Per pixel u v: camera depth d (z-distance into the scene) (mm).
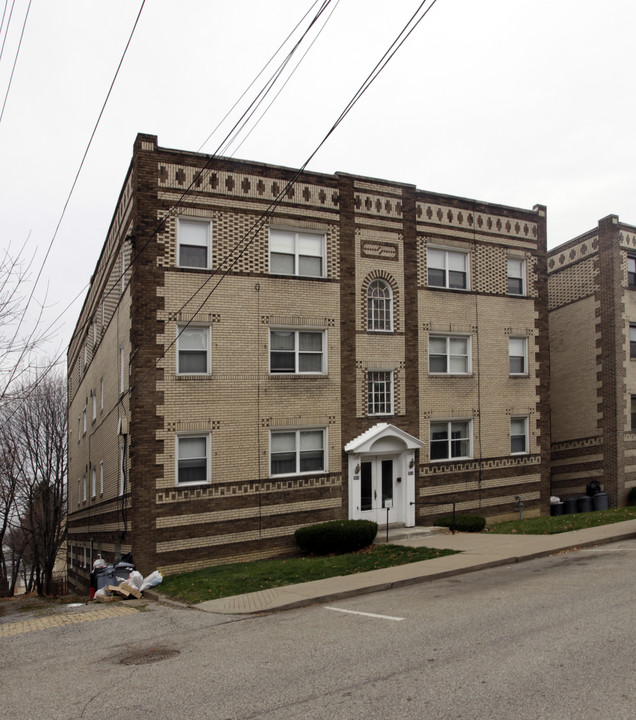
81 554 27234
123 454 17953
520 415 22609
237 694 6676
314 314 18953
